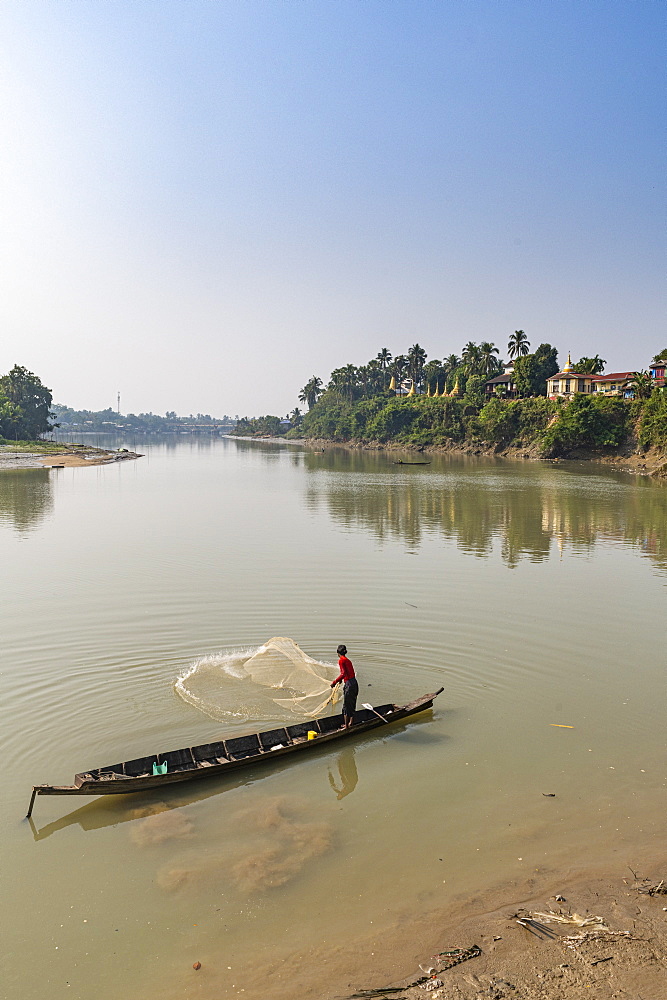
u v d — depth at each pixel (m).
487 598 25.55
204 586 27.02
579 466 113.44
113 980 8.22
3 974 8.30
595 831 11.16
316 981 8.16
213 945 8.79
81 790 11.43
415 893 9.74
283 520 46.91
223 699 15.97
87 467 105.25
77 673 17.47
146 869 10.30
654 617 23.27
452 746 14.16
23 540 38.16
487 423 151.75
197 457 145.00
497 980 8.09
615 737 14.54
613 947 8.59
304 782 12.80
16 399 170.00
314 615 22.95
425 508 54.06
